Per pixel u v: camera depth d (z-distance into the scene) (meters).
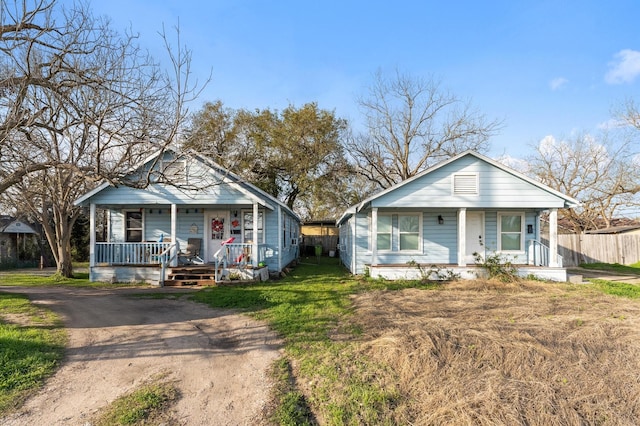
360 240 15.98
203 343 6.55
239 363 5.65
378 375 5.16
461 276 13.73
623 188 27.92
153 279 13.72
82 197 13.89
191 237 15.95
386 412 4.26
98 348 6.27
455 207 13.94
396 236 15.61
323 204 32.47
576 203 13.46
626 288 11.85
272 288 11.91
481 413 4.14
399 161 32.53
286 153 30.00
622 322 7.33
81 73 8.62
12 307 8.97
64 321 7.84
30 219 22.39
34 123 8.31
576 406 4.39
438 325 7.04
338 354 5.88
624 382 4.91
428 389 4.77
